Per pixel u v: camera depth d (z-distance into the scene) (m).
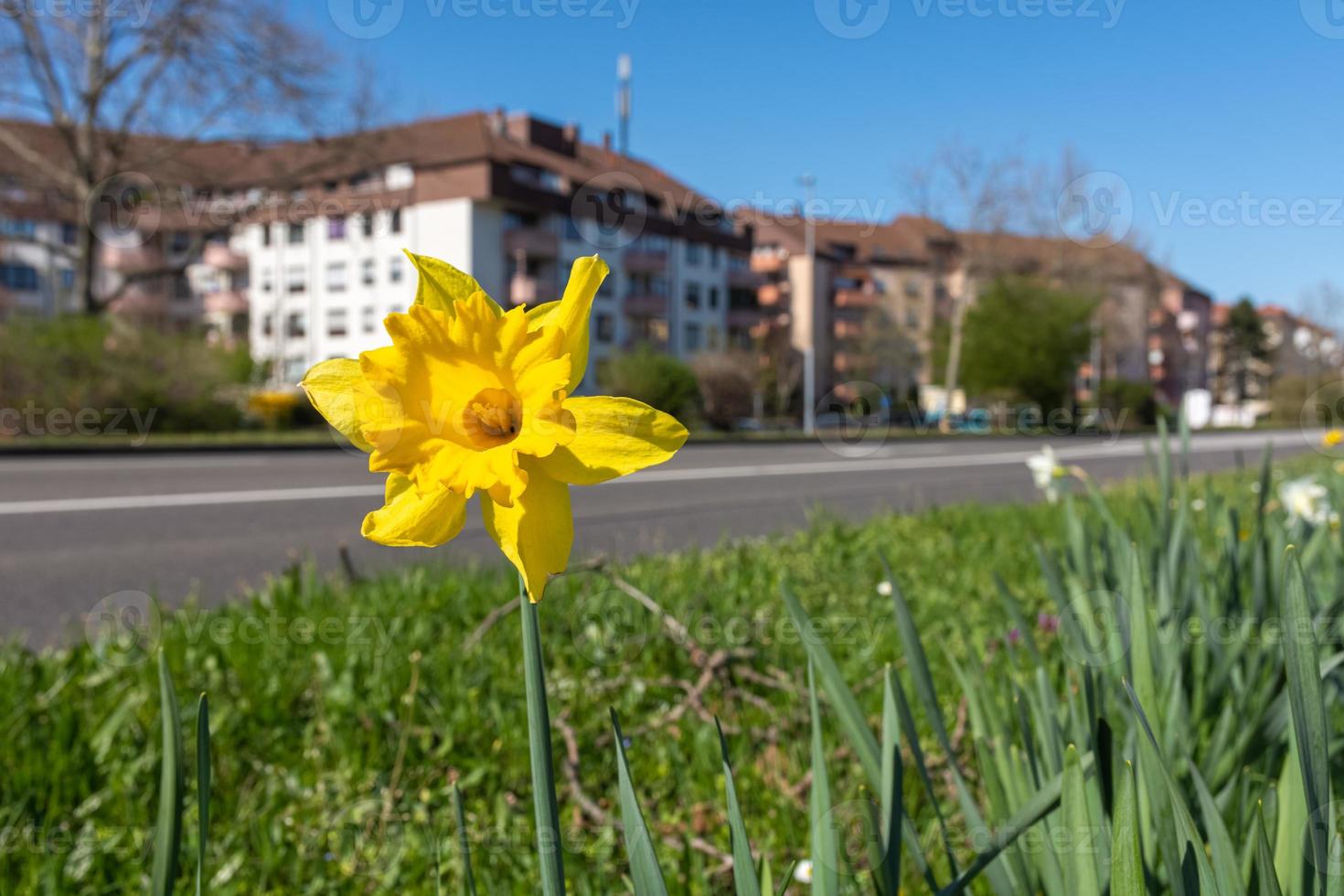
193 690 2.61
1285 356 45.28
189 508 8.16
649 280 47.03
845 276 57.12
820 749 0.91
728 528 7.31
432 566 4.29
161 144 23.08
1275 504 3.53
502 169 37.53
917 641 1.09
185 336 20.33
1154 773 0.89
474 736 2.36
